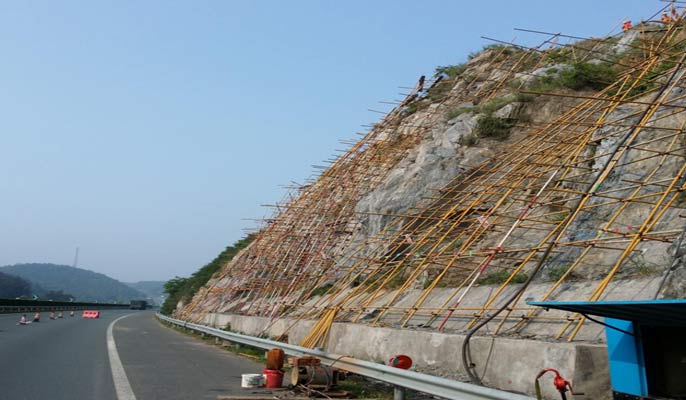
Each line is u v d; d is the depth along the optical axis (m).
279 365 10.73
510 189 17.47
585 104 19.00
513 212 16.77
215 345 20.47
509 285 13.55
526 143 19.70
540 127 20.86
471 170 20.39
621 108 17.28
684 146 13.65
